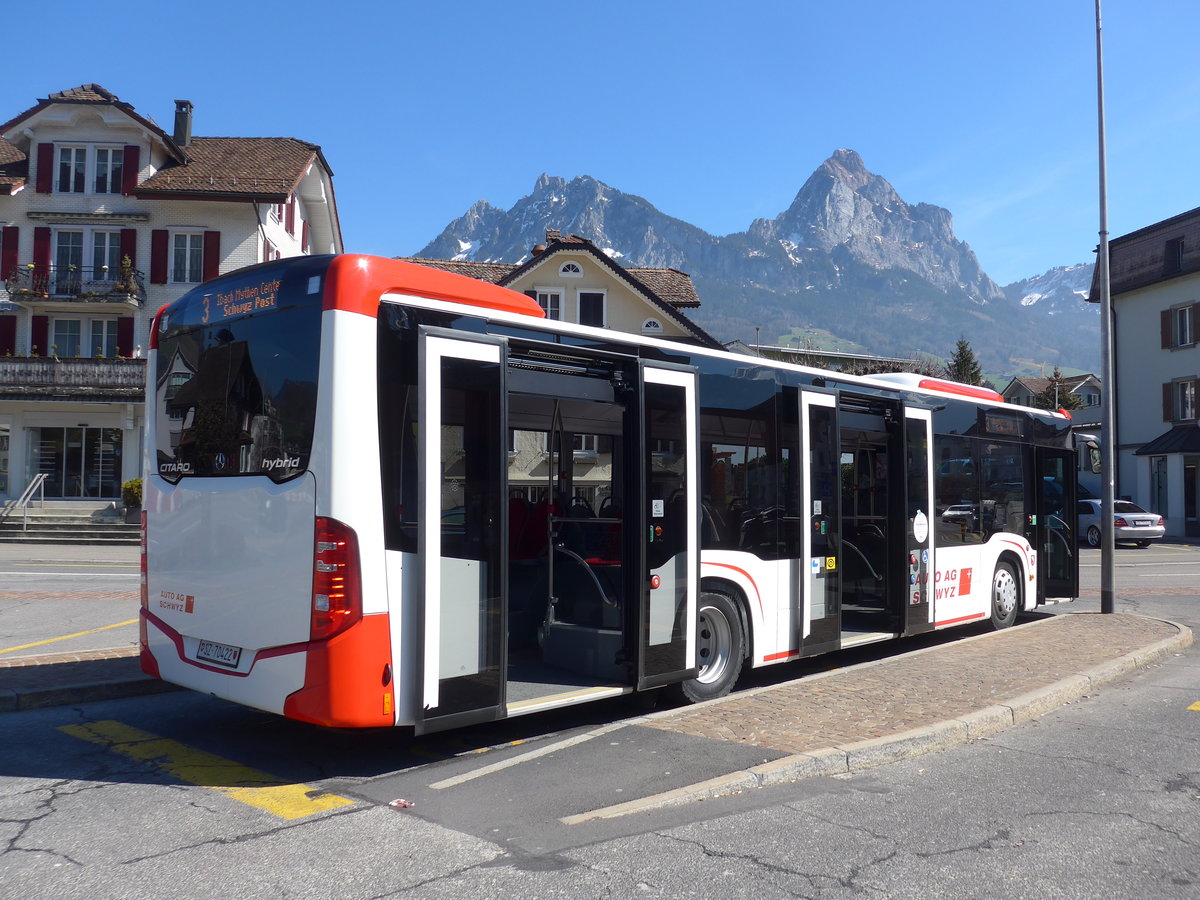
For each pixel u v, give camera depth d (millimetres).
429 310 6031
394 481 5730
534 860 4500
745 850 4660
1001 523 12047
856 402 9750
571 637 7566
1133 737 6949
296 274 5934
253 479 6012
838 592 9219
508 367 6832
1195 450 38375
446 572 5926
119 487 33312
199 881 4238
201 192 33844
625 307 37438
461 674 5992
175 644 6531
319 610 5539
